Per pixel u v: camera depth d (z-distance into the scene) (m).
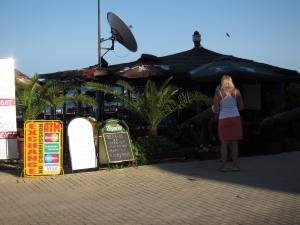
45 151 9.56
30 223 6.27
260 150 12.49
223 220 6.19
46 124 9.58
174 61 16.39
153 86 12.09
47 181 9.02
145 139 11.51
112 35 14.89
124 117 14.37
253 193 7.69
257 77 12.68
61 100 11.95
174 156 11.58
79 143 9.96
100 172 9.86
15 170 10.52
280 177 9.05
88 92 15.39
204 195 7.62
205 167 10.39
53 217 6.53
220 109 9.84
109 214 6.62
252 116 14.93
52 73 14.58
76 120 9.98
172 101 12.15
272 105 16.23
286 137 14.09
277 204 6.95
